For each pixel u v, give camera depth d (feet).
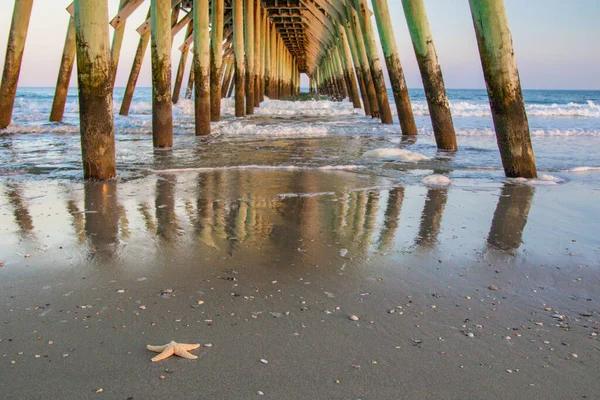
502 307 7.73
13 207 13.67
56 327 6.93
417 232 11.60
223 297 7.97
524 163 18.48
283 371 5.91
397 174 19.16
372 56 44.80
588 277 8.99
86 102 17.24
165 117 27.78
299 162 22.13
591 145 30.50
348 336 6.76
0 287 8.27
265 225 12.07
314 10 82.84
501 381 5.77
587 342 6.68
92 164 17.58
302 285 8.48
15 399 5.35
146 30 51.47
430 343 6.60
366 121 50.60
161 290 8.21
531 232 11.69
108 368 5.93
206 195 15.28
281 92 135.95
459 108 75.00
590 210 13.79
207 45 35.27
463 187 16.76
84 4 16.61
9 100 36.42
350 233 11.49
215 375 5.82
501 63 17.76
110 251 10.12
